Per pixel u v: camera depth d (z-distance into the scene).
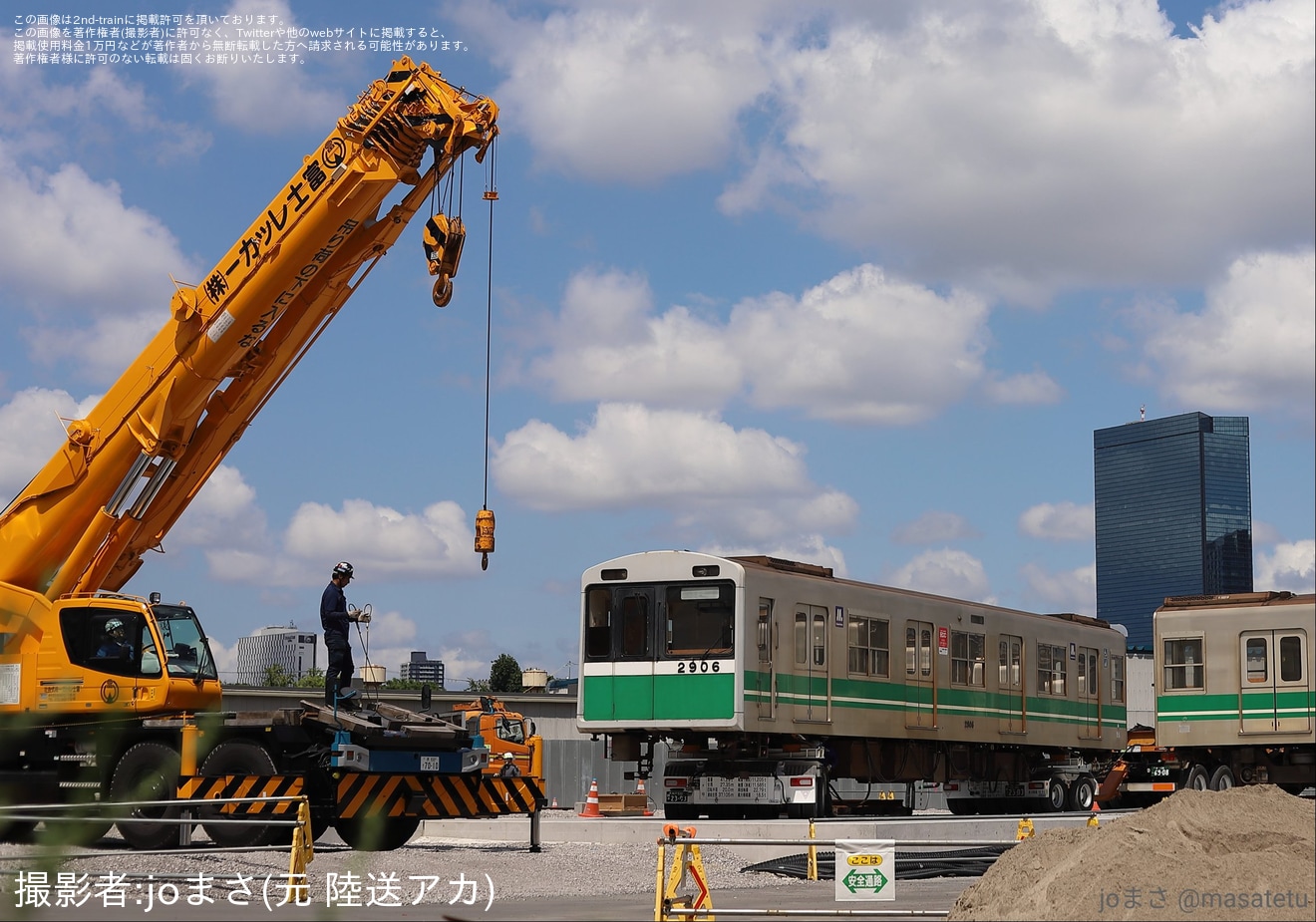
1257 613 30.00
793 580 25.00
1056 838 13.01
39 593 19.61
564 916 13.23
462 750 19.17
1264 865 11.65
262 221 19.66
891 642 27.14
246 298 19.58
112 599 19.31
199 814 17.94
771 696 24.17
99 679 19.02
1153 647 31.08
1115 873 11.65
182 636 19.84
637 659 24.47
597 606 24.97
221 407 20.55
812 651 25.23
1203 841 12.44
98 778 18.83
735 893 16.12
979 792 30.16
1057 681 32.12
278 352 20.52
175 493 20.50
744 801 24.67
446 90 19.70
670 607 24.42
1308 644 29.42
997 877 12.61
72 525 19.80
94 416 19.75
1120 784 32.50
